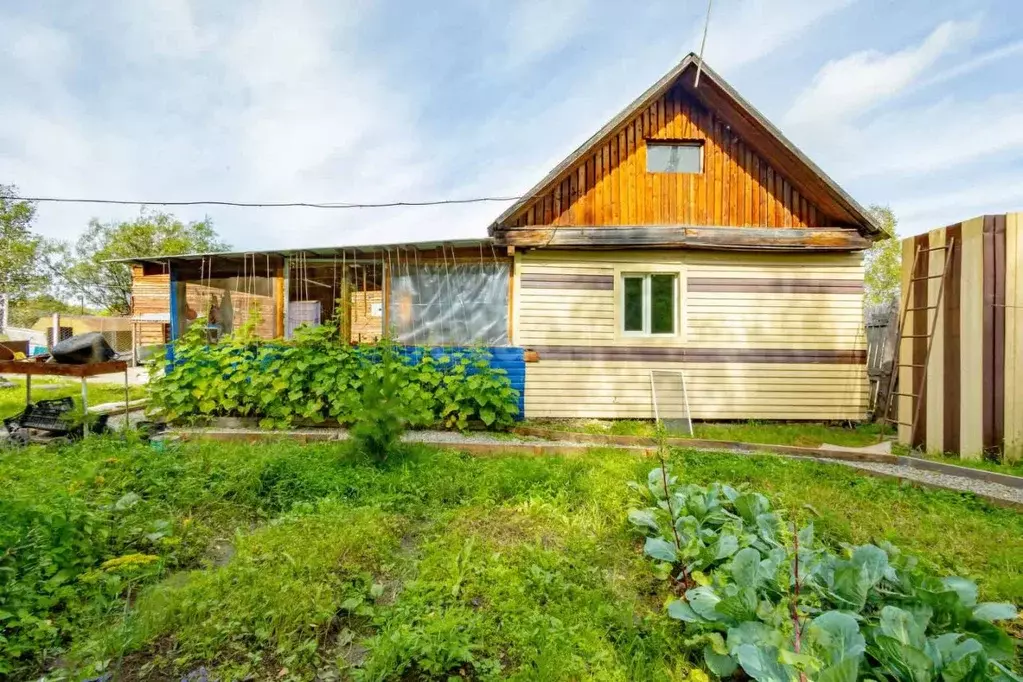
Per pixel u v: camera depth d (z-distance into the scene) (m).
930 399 5.66
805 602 2.15
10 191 23.22
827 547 2.96
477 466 4.62
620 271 7.70
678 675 1.94
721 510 3.25
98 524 2.94
